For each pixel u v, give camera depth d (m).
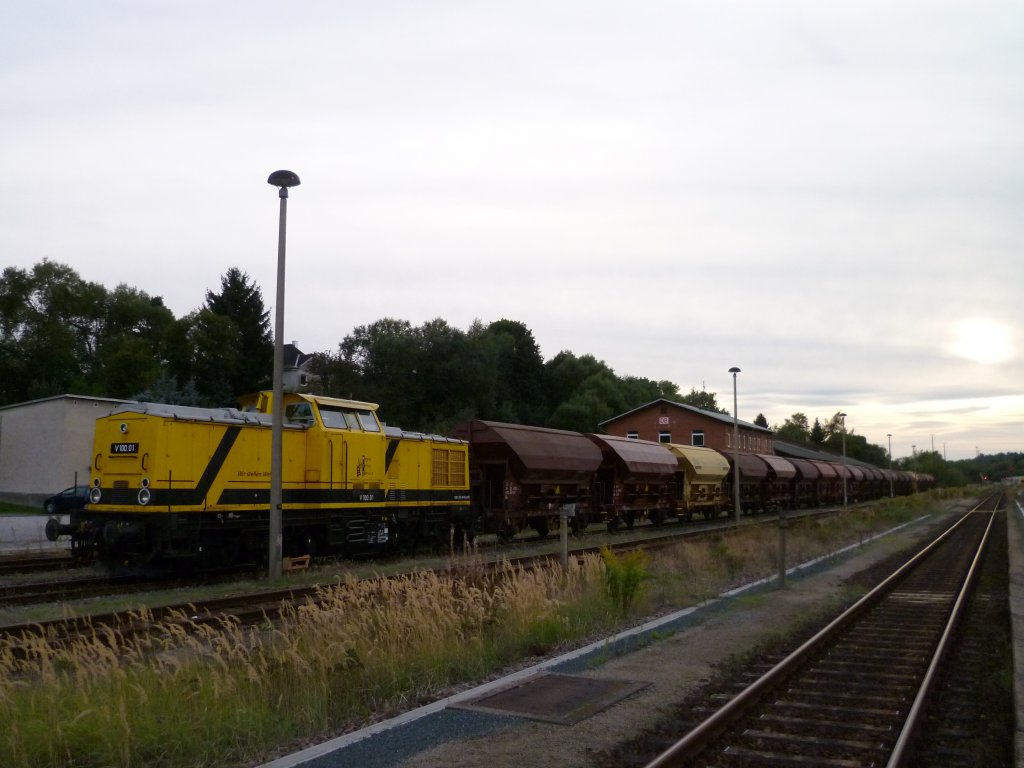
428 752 6.85
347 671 8.80
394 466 22.33
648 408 61.84
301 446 19.86
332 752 6.88
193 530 17.27
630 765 6.53
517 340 83.25
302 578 17.38
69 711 6.96
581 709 8.04
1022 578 20.06
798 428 148.00
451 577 12.85
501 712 7.95
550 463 28.06
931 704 8.57
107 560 17.28
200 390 54.69
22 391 60.53
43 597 14.91
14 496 40.81
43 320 61.69
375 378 62.91
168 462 16.80
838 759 6.89
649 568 17.73
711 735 7.19
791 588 17.20
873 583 18.52
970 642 12.08
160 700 7.45
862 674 9.80
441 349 64.25
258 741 7.23
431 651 9.67
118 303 65.88
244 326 58.28
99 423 17.72
